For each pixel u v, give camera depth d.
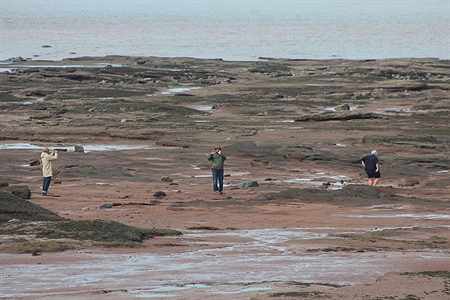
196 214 71.81
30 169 122.44
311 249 49.69
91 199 85.25
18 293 34.72
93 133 187.38
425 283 35.06
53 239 49.78
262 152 143.12
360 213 74.12
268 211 74.56
